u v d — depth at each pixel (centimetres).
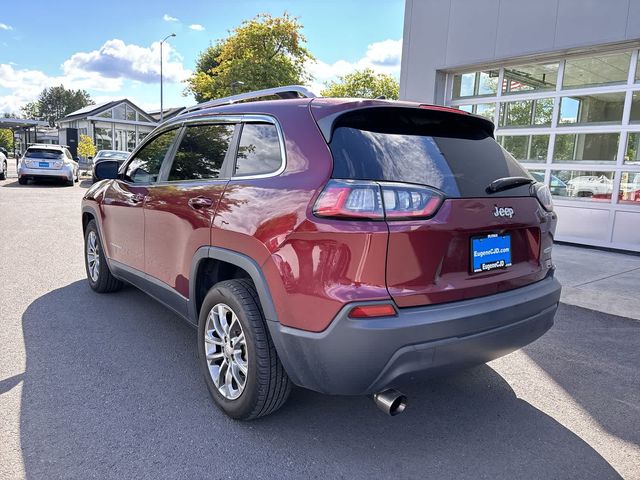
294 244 227
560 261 702
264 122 277
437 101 971
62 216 1020
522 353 381
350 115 244
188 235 305
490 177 260
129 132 4031
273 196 244
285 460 242
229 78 2380
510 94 897
